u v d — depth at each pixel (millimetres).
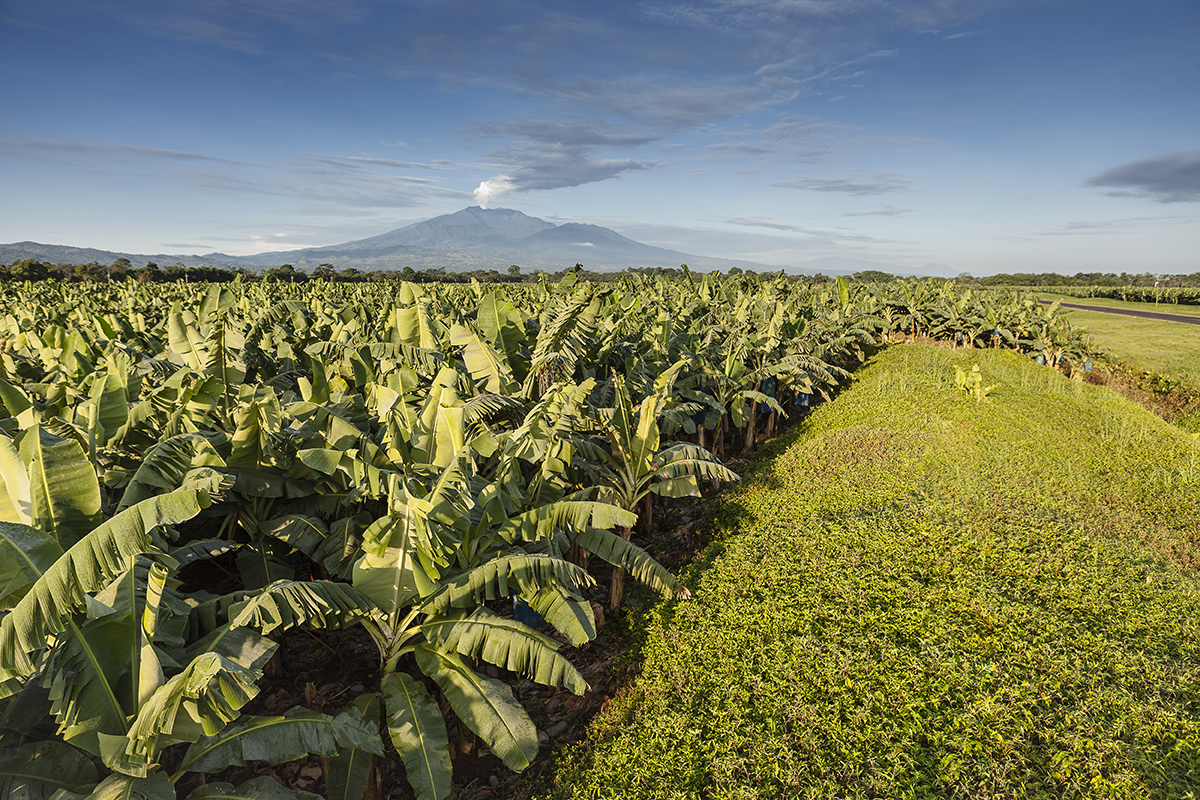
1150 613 7051
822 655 6516
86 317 18812
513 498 6852
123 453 6969
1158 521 10539
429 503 5363
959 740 5336
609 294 22047
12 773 4160
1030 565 8117
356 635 8039
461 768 6152
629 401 9438
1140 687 5922
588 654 7812
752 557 9000
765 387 18609
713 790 5203
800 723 5727
